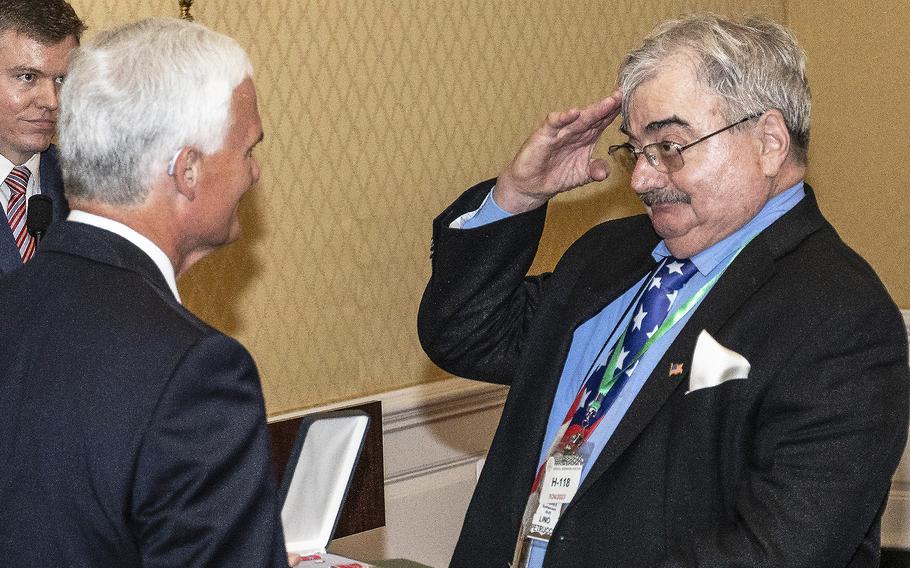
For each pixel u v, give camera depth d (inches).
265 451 58.5
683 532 74.1
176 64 61.4
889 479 72.4
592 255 92.7
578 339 89.7
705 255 80.7
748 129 77.2
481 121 162.4
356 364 153.3
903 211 188.7
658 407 76.7
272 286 143.9
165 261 62.7
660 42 79.4
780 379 72.4
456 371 99.4
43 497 56.4
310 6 142.9
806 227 78.7
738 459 73.7
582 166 92.7
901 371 73.4
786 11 199.8
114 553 56.4
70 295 59.4
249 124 65.6
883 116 189.5
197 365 56.3
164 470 55.0
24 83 98.3
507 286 95.4
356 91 148.6
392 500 157.6
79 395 56.4
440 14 156.2
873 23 189.3
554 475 82.2
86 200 62.3
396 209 154.6
